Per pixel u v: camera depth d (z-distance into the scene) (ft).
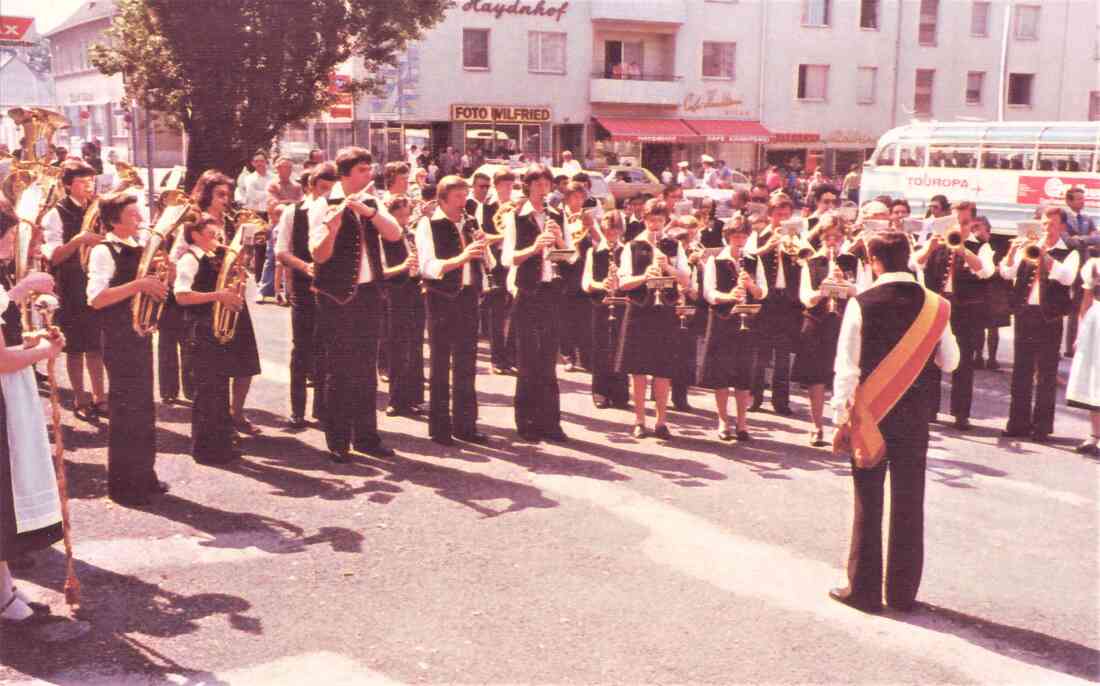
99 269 18.04
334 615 14.60
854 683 12.98
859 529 15.12
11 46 50.29
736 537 18.11
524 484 20.77
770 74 125.70
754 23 123.95
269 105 52.65
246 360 22.99
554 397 24.12
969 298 26.13
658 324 24.04
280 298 43.09
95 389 24.40
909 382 14.67
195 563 16.31
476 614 14.73
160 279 18.34
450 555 16.90
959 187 80.53
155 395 27.30
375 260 21.70
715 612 14.99
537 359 23.88
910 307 14.62
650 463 22.56
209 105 51.75
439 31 108.47
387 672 13.00
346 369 21.59
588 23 116.57
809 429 26.20
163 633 13.89
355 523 18.26
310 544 17.24
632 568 16.57
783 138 126.62
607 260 26.27
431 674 12.96
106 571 15.89
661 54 121.90
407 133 108.78
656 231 23.86
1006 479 22.25
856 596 15.24
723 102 123.65
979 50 134.82
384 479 20.84
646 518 18.95
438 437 23.63
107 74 52.65
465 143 111.34
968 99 135.85
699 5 121.19
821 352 23.91
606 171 91.97
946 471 22.82
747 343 24.14
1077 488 21.63
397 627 14.26
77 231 23.79
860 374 14.85
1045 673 13.42
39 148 22.36
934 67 133.28
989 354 35.19
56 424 14.30
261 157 43.24
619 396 28.04
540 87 115.24
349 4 54.29
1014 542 18.35
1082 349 24.25
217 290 20.48
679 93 120.88
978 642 14.29
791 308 27.40
